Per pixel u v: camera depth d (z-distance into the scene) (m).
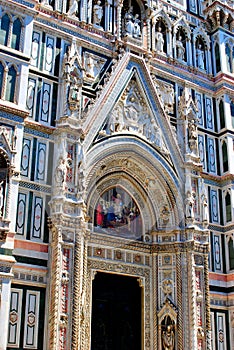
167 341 29.61
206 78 37.22
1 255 23.67
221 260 33.41
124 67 32.28
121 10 34.56
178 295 30.19
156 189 32.44
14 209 24.78
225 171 34.97
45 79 29.31
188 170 32.75
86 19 32.47
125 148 30.94
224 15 38.88
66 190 27.17
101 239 30.23
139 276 31.03
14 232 24.39
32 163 27.39
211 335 31.02
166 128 33.03
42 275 25.80
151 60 34.34
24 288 25.17
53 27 30.70
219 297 32.28
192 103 34.47
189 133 33.78
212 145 35.72
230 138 35.56
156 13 36.03
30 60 28.03
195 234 31.42
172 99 34.66
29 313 24.91
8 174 25.00
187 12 38.34
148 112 32.81
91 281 28.94
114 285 30.34
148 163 31.72
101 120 30.23
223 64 37.59
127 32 33.75
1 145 25.27
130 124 31.70
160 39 35.69
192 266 30.48
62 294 25.41
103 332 29.14
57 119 28.80
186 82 35.75
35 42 29.77
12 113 26.05
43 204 27.05
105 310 29.61
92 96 30.97
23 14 28.48
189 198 31.98
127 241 31.23
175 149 32.88
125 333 29.91
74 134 28.45
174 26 36.81
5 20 27.89
